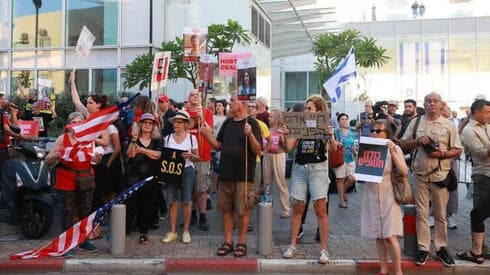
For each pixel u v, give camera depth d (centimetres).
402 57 2917
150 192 737
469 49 2853
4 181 780
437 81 2883
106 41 1708
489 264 652
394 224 593
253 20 1823
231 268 653
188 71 1374
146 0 1664
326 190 663
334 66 1895
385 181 596
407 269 648
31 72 1759
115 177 789
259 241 692
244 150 679
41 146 830
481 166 646
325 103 686
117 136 763
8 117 903
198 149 755
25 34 1770
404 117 870
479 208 647
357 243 749
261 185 936
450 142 652
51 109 1306
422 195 655
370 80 2931
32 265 651
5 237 776
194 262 656
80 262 655
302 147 667
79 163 672
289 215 931
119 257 677
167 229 834
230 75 805
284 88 3112
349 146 1027
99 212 693
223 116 1025
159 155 734
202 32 886
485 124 654
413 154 683
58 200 812
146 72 1403
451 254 691
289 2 1842
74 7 1733
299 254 693
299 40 2461
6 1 1777
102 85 1700
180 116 729
